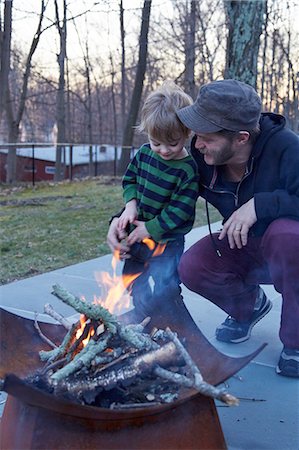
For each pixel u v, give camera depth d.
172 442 1.53
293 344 2.45
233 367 1.61
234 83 2.18
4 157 16.86
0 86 12.61
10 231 6.00
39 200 8.66
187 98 2.45
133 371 1.58
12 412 1.60
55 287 1.71
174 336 1.66
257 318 2.85
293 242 2.31
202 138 2.19
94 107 29.11
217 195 2.54
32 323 1.94
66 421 1.47
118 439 1.49
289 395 2.32
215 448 1.59
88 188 10.54
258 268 2.66
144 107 2.47
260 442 1.98
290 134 2.35
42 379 1.57
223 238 2.50
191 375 1.61
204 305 3.45
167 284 2.48
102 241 5.44
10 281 4.09
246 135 2.19
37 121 29.98
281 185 2.35
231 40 6.62
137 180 2.68
